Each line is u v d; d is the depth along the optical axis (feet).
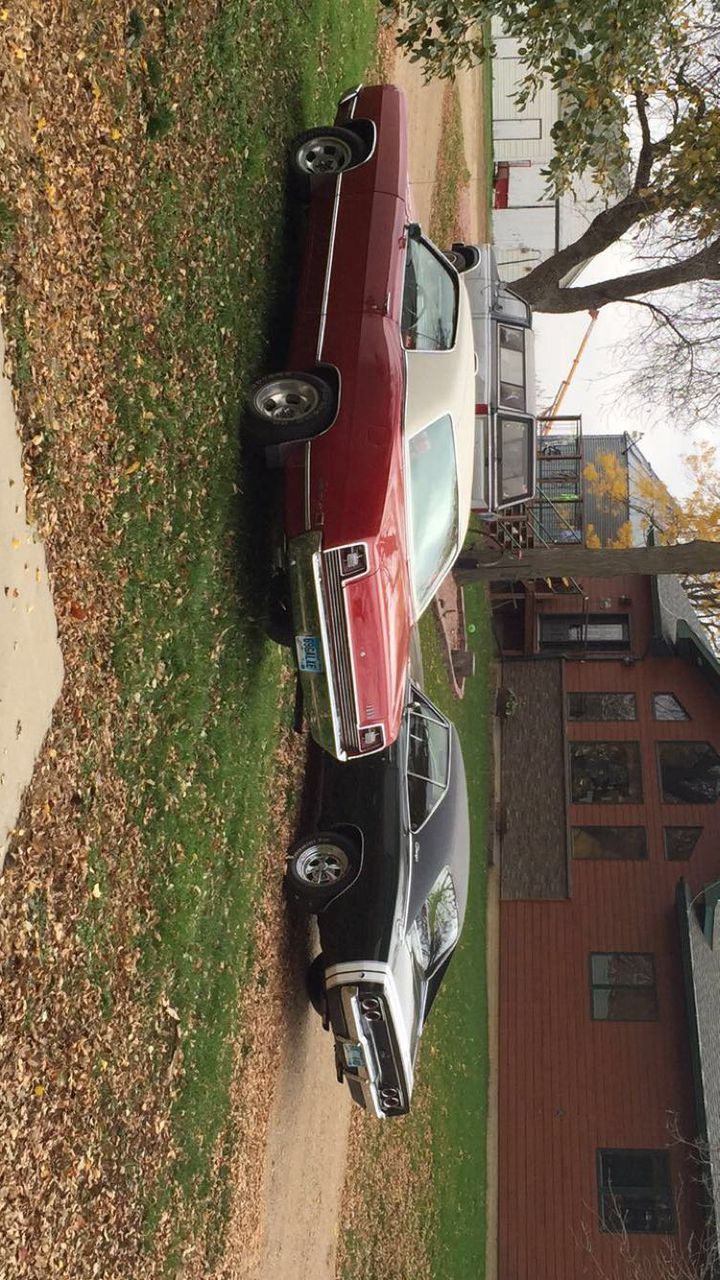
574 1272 55.47
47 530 14.79
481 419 47.93
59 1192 14.90
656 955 63.41
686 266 44.68
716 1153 54.54
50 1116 14.70
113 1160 16.67
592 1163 58.18
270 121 24.06
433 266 25.89
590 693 74.79
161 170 18.22
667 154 40.37
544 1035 62.23
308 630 20.70
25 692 14.02
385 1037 26.25
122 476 17.03
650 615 77.05
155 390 18.04
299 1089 28.25
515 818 70.08
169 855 18.92
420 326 24.38
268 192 23.40
